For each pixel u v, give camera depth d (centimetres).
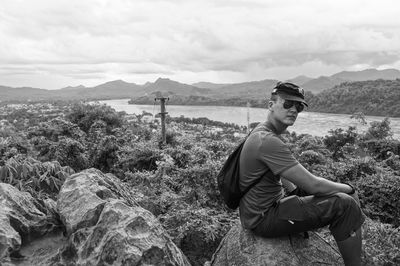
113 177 527
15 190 431
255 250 345
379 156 2148
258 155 329
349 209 320
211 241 564
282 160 322
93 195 395
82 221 371
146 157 1191
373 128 2650
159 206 683
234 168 350
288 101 335
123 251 319
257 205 340
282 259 338
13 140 1116
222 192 362
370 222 686
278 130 350
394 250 551
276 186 340
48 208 439
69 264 347
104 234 341
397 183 1070
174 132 1706
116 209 357
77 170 1210
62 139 1237
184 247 557
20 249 372
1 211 379
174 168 897
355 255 328
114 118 1928
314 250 351
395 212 1045
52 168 658
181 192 731
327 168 1341
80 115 1894
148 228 342
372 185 1109
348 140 2283
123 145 1431
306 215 325
